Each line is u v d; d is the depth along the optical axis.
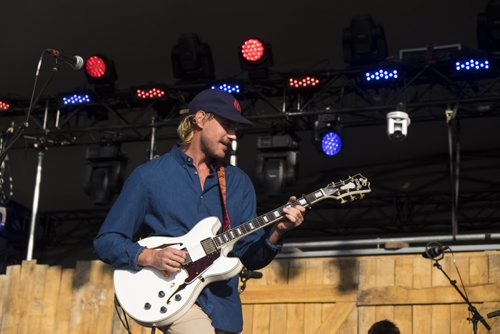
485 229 16.59
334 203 17.55
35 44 14.23
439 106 11.98
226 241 3.87
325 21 13.43
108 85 13.22
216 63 14.85
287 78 12.41
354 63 12.27
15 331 10.34
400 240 9.42
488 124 15.57
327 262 9.62
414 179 17.05
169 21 13.66
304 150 16.64
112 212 3.95
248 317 9.69
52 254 18.97
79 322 10.15
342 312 9.37
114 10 13.33
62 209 18.83
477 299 8.87
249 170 17.12
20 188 17.69
